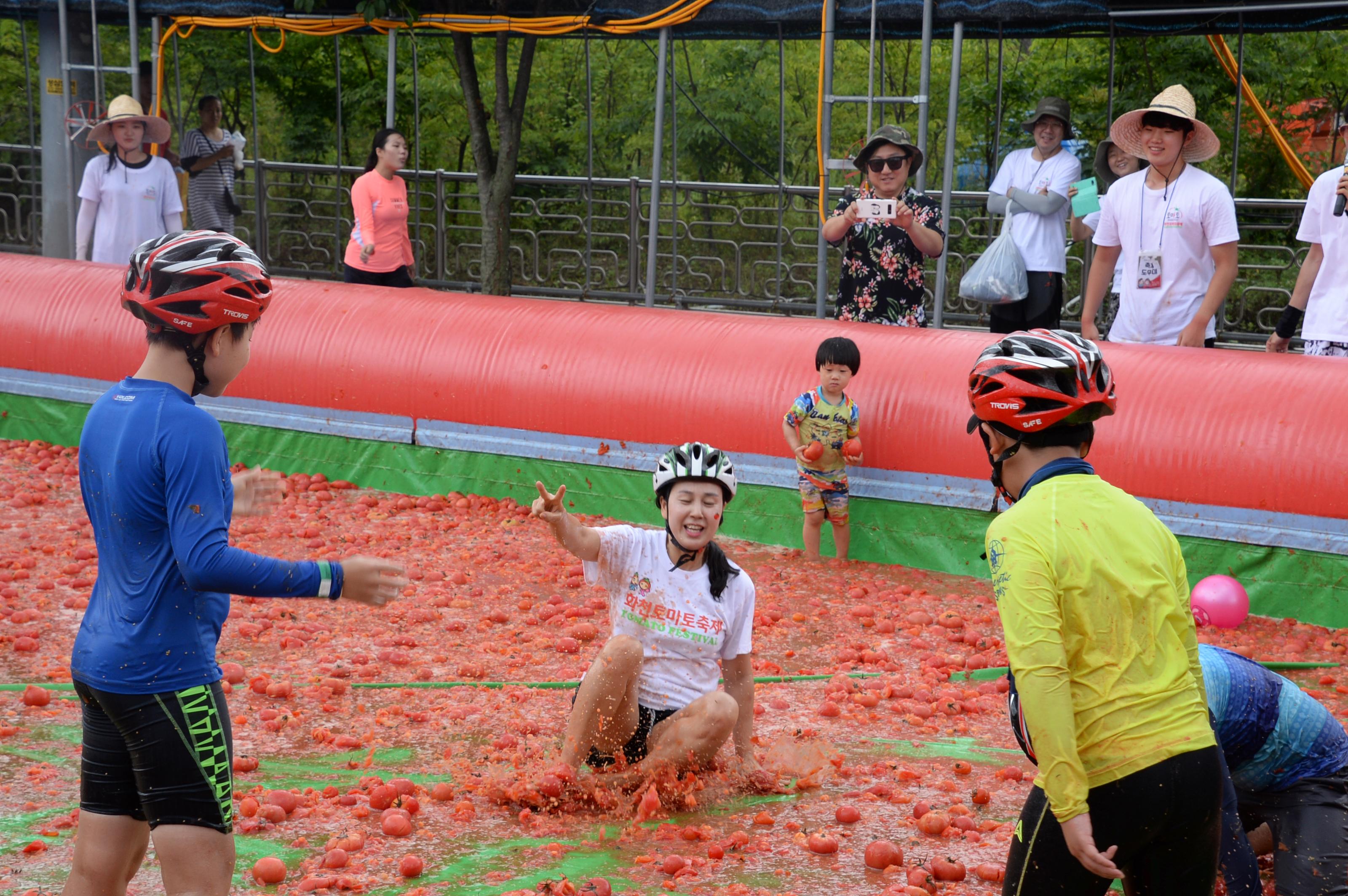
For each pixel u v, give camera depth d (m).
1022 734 3.11
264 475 3.62
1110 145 11.22
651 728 4.71
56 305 11.21
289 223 20.47
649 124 25.06
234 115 24.33
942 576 8.13
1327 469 7.08
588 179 18.55
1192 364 7.77
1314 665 6.48
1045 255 10.45
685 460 4.61
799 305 17.80
